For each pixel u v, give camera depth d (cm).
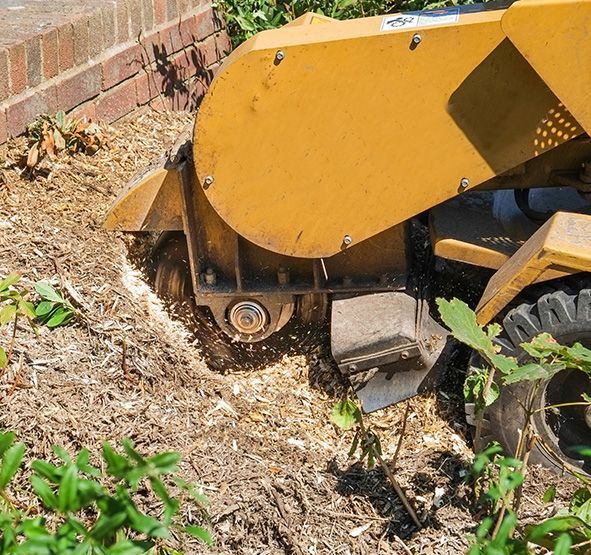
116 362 432
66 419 396
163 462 243
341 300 454
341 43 390
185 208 448
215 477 389
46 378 412
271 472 400
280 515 379
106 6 604
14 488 361
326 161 408
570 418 412
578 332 393
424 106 395
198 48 698
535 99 390
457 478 407
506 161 400
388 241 447
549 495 351
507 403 405
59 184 537
